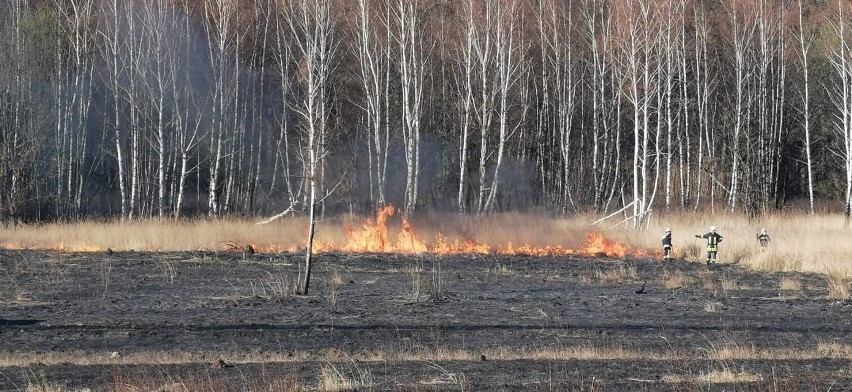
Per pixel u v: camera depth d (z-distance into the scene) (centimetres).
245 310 6331
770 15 18012
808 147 16475
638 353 4906
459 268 9162
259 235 11550
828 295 7462
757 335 5603
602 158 18962
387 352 4906
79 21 16212
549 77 19038
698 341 5366
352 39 17488
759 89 17725
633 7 16075
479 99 17900
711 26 19512
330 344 5169
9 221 13150
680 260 10194
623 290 7719
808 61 19950
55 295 6981
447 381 4081
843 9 17875
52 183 16788
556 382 4069
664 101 17738
